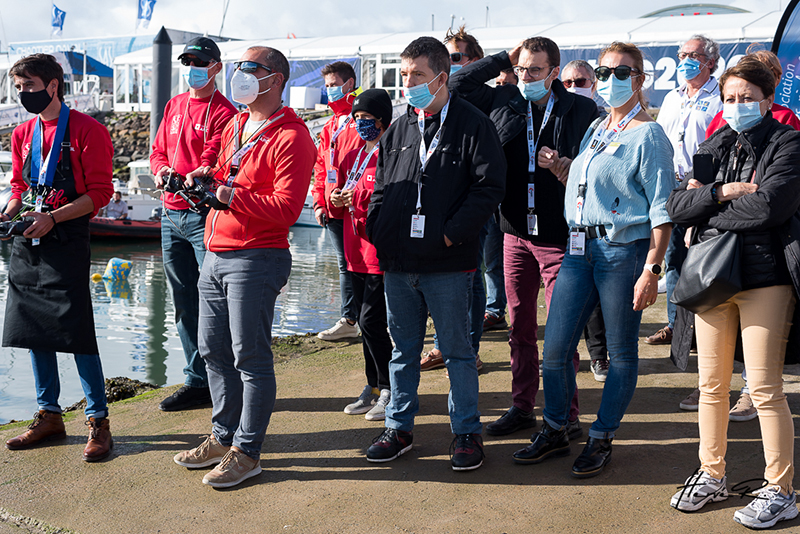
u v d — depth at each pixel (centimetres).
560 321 279
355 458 297
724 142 241
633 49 261
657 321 525
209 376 295
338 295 923
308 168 278
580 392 376
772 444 232
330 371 429
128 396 426
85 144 306
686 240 262
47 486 276
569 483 266
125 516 250
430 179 271
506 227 310
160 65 1380
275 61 279
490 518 240
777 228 225
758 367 231
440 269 271
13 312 310
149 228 1641
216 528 240
